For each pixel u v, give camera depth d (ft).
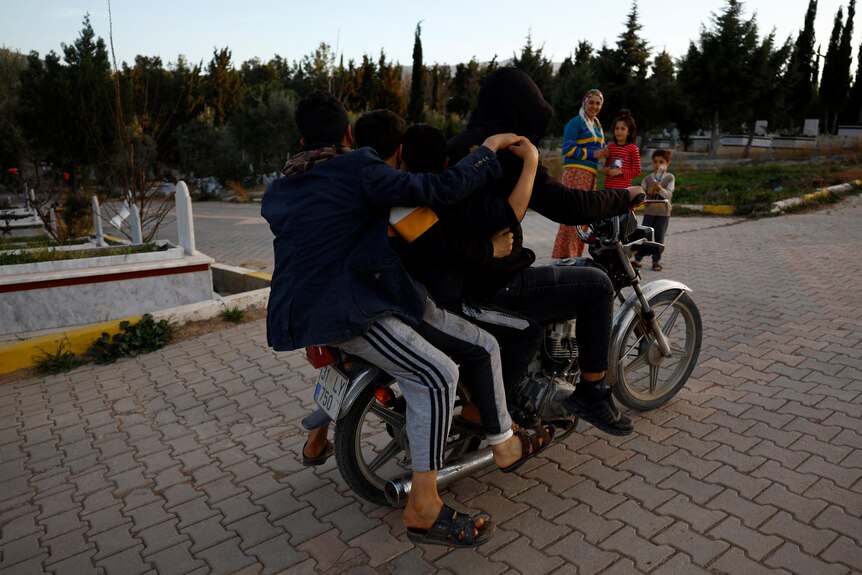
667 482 10.40
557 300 9.62
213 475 11.87
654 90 128.88
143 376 17.07
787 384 13.87
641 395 12.75
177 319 20.54
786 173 70.44
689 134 131.44
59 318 22.57
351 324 7.66
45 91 96.12
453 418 9.84
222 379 16.48
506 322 9.21
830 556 8.38
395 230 8.02
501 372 9.02
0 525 10.88
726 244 31.48
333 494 10.89
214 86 150.82
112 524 10.59
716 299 20.92
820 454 10.93
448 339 8.62
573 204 8.95
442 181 7.66
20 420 14.92
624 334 11.81
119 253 26.84
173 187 99.19
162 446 13.17
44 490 11.87
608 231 10.79
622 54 131.23
